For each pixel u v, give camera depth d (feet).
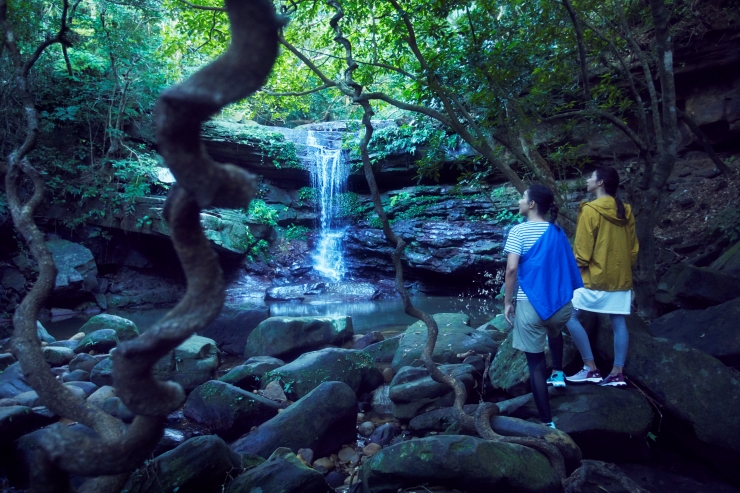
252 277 50.01
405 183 52.90
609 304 12.85
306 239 54.03
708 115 32.07
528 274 11.60
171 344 2.85
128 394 2.97
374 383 18.16
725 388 11.60
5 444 12.54
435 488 9.92
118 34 45.55
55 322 35.68
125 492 9.87
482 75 19.49
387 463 10.22
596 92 21.18
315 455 13.28
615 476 10.70
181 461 10.43
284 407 16.10
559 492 10.05
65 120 46.06
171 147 2.31
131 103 49.49
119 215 45.29
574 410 12.17
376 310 37.63
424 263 45.01
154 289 46.62
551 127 29.76
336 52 25.84
